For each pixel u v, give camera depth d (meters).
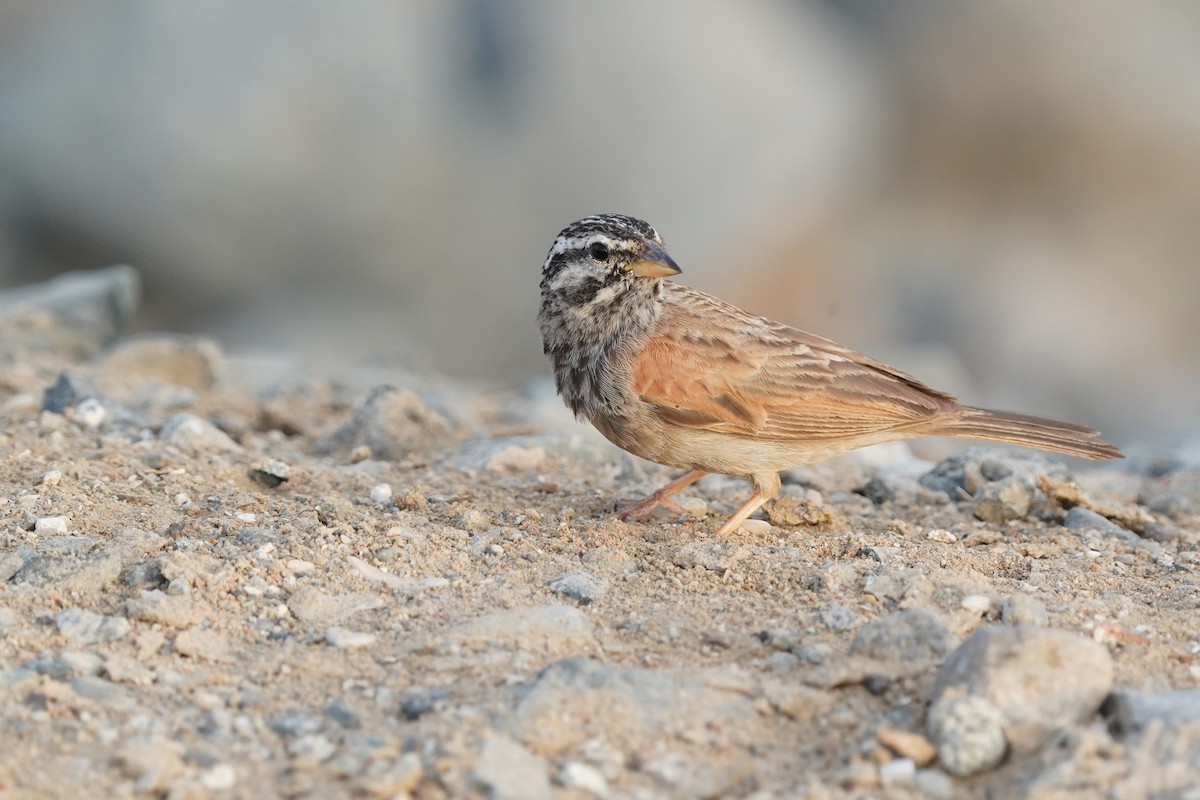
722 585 9.20
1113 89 35.84
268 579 8.95
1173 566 10.07
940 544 10.39
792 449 10.77
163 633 8.15
